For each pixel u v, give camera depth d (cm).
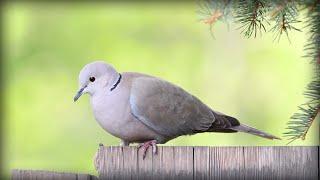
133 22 1755
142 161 566
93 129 1619
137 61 1727
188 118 689
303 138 605
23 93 1677
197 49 1767
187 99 692
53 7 1730
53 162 1609
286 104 1636
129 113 670
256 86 1694
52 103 1675
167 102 680
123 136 684
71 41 1731
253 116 1680
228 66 1742
